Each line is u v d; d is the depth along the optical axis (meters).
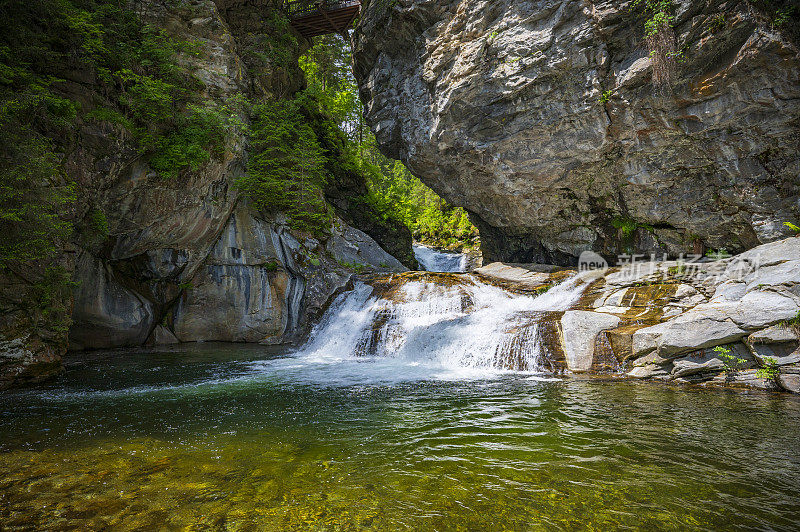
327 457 4.95
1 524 3.47
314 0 22.28
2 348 8.38
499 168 16.67
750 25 11.22
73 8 10.77
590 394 7.67
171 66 13.33
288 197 17.50
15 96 8.52
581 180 16.28
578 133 14.70
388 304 14.43
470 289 14.86
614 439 5.42
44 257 8.66
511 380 8.97
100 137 10.84
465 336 11.28
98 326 13.86
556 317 10.76
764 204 12.81
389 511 3.69
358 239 19.73
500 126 15.72
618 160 15.08
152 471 4.55
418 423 6.21
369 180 27.22
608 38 13.25
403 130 18.84
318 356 12.82
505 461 4.77
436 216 36.69
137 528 3.42
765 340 7.93
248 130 16.03
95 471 4.54
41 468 4.62
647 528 3.40
